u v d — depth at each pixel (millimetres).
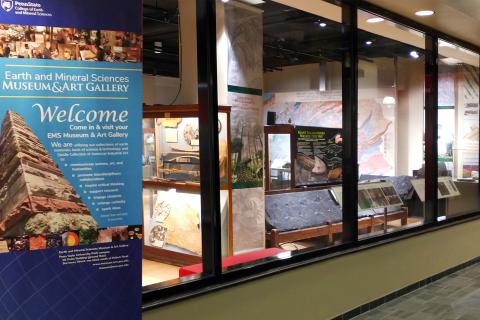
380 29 5668
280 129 7953
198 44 3584
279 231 6273
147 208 6535
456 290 5457
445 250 6105
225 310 3467
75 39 2211
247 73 6281
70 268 2227
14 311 2117
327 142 8438
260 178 6371
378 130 12875
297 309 4047
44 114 2158
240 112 6172
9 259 2104
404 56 11906
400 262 5270
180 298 3148
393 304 4977
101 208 2285
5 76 2080
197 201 5914
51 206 2182
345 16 4746
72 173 2223
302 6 5238
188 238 5945
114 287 2314
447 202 7023
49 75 2162
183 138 6094
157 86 12367
